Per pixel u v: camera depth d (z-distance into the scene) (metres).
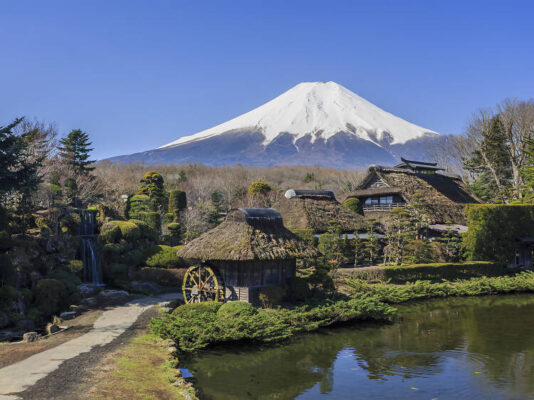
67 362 17.05
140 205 51.03
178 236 48.41
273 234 29.44
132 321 24.78
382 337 25.75
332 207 51.31
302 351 22.92
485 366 20.70
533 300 37.38
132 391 14.61
